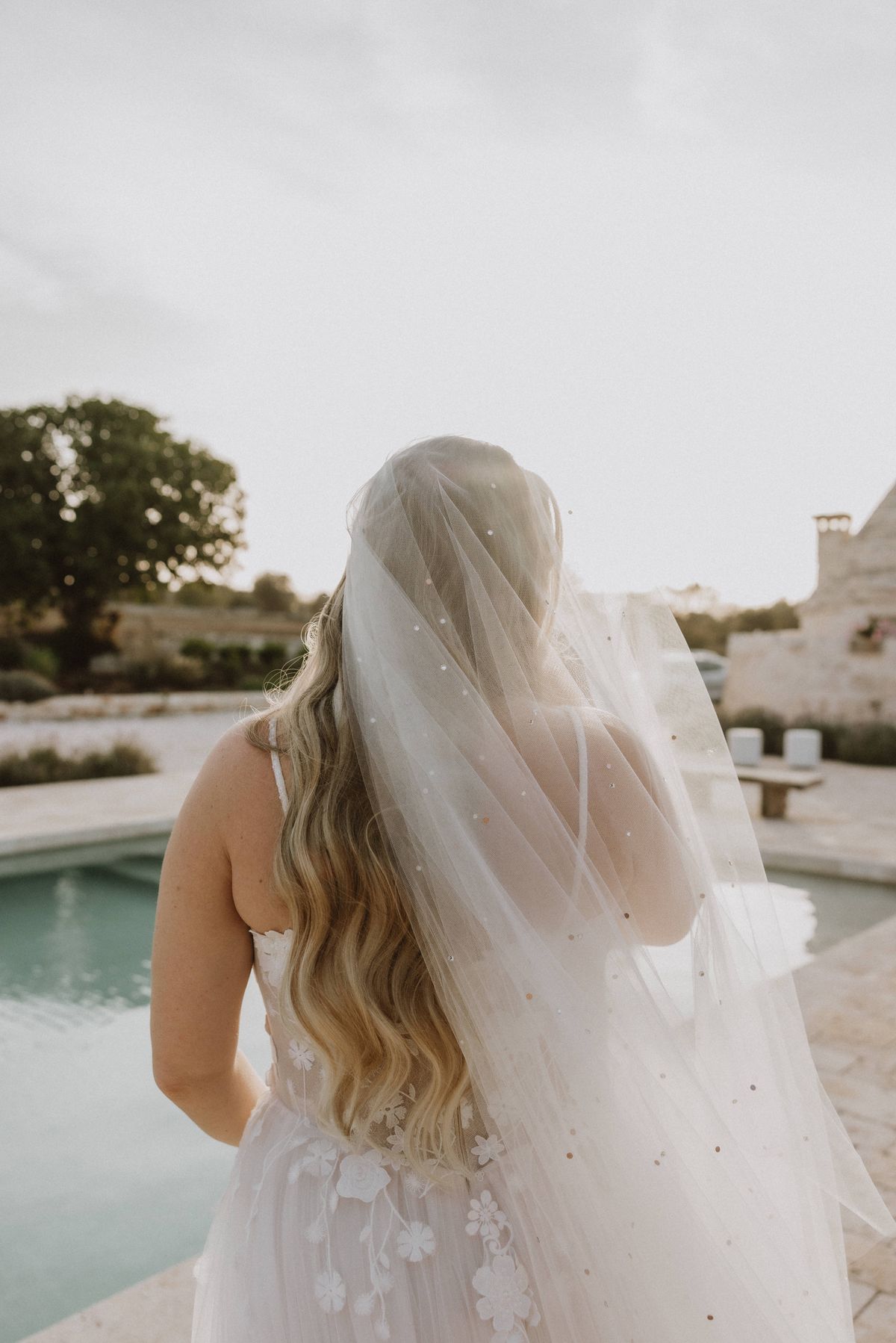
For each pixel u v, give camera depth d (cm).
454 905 71
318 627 89
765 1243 81
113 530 2502
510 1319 72
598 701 93
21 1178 352
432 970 72
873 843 841
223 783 76
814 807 1045
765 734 1622
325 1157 78
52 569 2436
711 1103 80
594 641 94
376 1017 71
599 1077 76
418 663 74
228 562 2839
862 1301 206
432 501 78
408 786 72
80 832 841
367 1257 74
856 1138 284
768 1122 91
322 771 74
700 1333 75
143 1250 308
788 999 95
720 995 89
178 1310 201
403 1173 76
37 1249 309
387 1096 73
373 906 72
